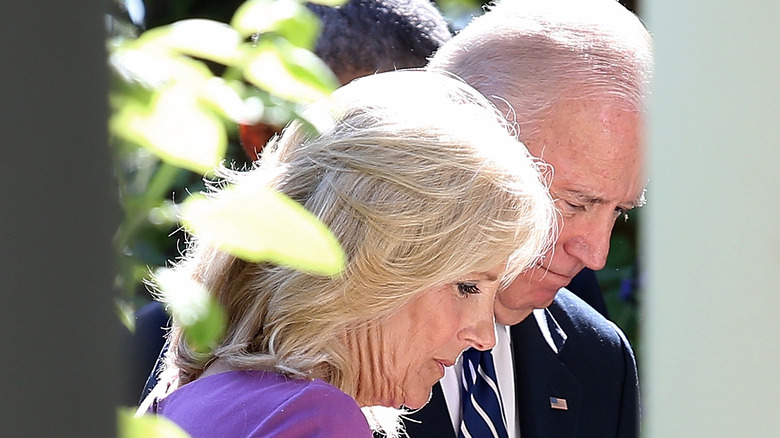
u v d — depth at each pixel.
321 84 1.76
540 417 7.35
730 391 1.99
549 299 7.03
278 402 4.59
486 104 5.69
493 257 4.95
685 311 2.01
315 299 4.82
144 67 1.56
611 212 6.79
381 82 5.27
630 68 6.61
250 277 5.00
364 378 5.11
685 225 1.98
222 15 11.80
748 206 1.91
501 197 4.93
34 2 1.34
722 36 1.88
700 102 1.92
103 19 1.41
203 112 1.57
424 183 4.83
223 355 4.96
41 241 1.39
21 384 1.40
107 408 1.47
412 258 4.80
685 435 2.05
